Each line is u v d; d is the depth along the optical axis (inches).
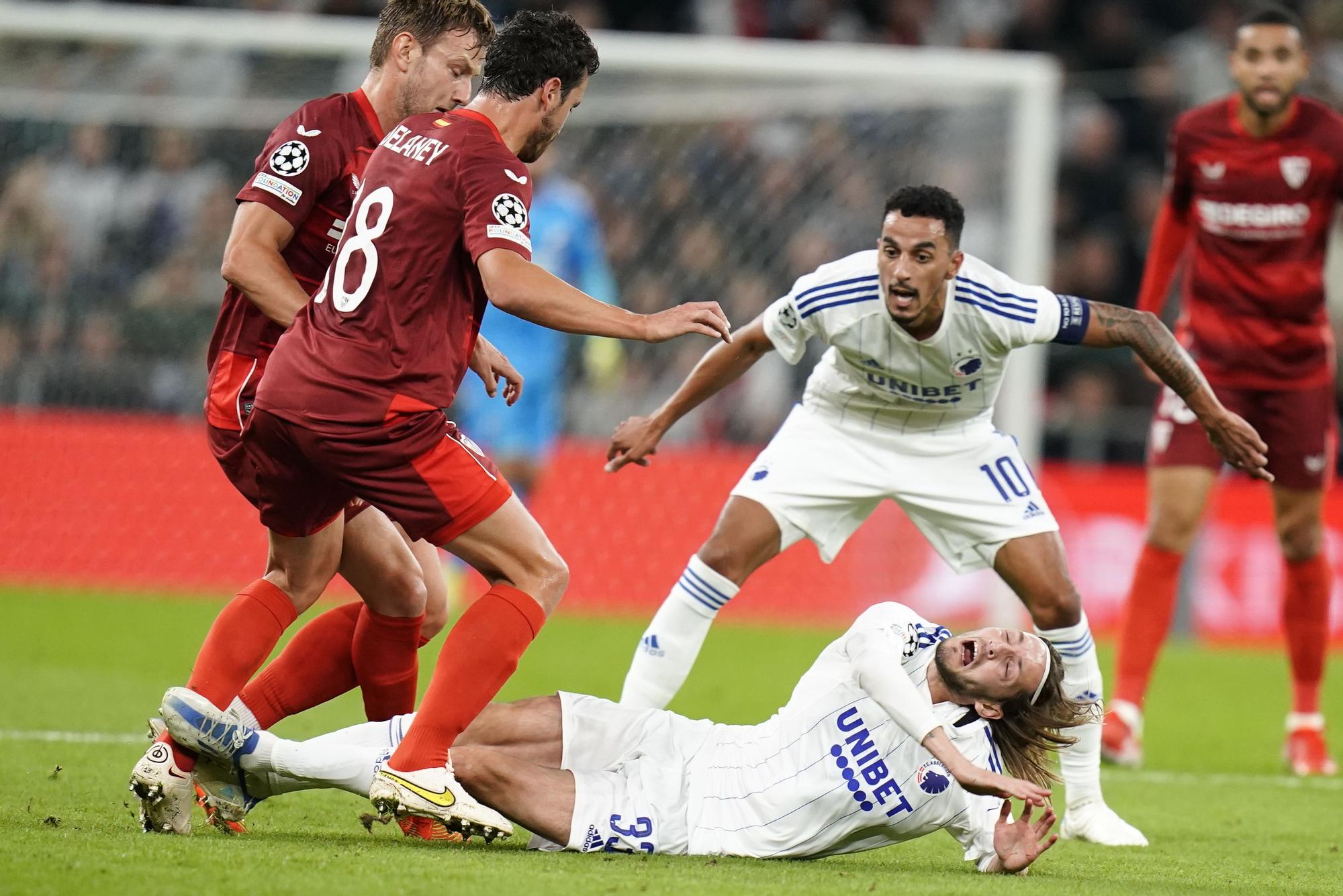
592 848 566.6
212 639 573.9
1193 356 950.4
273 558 599.5
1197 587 1619.1
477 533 557.6
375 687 627.8
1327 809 796.6
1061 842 674.8
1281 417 935.7
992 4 2335.1
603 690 1104.8
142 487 1649.9
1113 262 2112.5
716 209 1838.1
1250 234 923.4
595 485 1648.6
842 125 1796.3
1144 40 2306.8
